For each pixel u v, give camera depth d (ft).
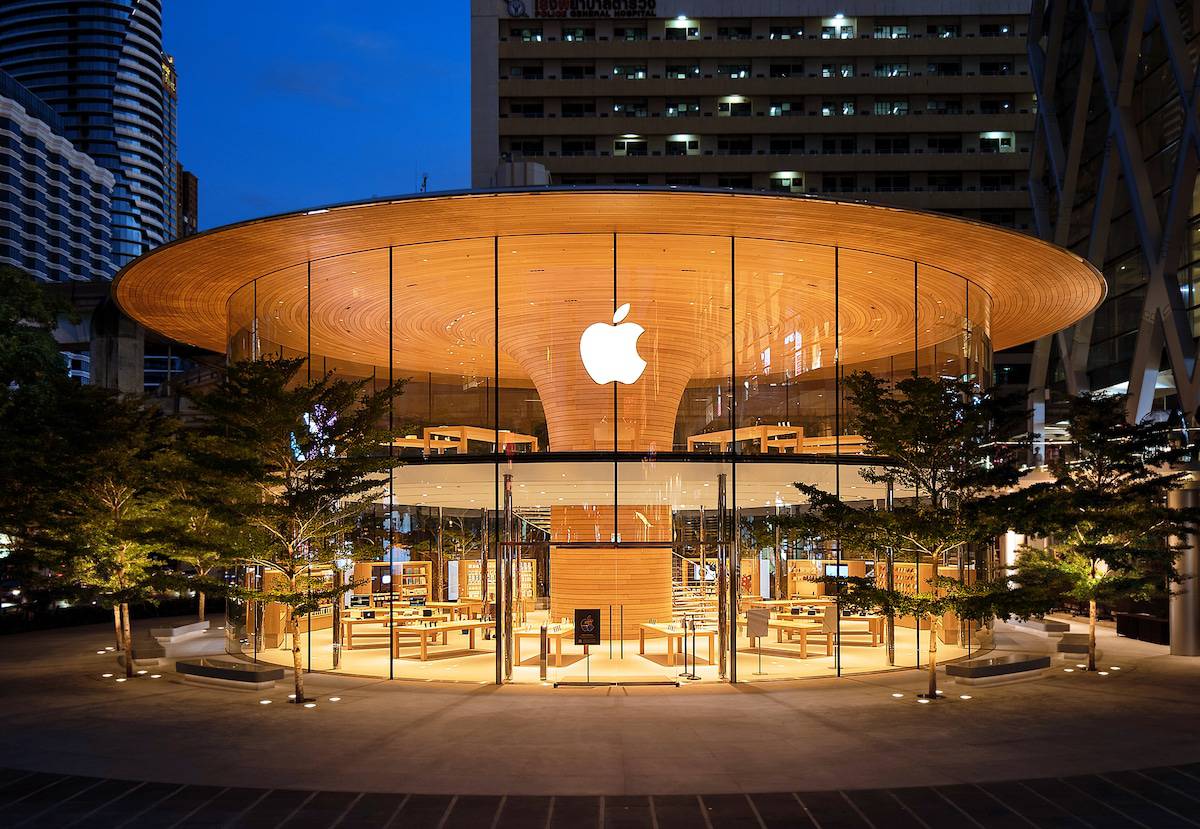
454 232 72.69
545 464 76.07
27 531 84.53
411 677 76.13
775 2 279.69
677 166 274.57
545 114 278.67
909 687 69.77
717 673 76.89
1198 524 87.51
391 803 40.42
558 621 89.51
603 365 84.12
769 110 278.05
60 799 40.91
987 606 63.77
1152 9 157.28
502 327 89.66
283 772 45.21
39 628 117.29
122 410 84.99
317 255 77.92
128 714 59.82
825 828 37.19
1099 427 81.87
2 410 86.58
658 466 75.51
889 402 66.18
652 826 37.47
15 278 102.68
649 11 279.28
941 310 96.27
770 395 94.22
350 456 67.46
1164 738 52.24
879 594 64.54
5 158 497.87
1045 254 77.82
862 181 276.00
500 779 44.01
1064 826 37.40
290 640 96.99
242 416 65.10
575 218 69.51
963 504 65.16
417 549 119.34
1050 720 57.26
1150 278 150.10
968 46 274.57
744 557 114.01
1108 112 177.17
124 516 82.74
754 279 84.64
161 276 84.23
